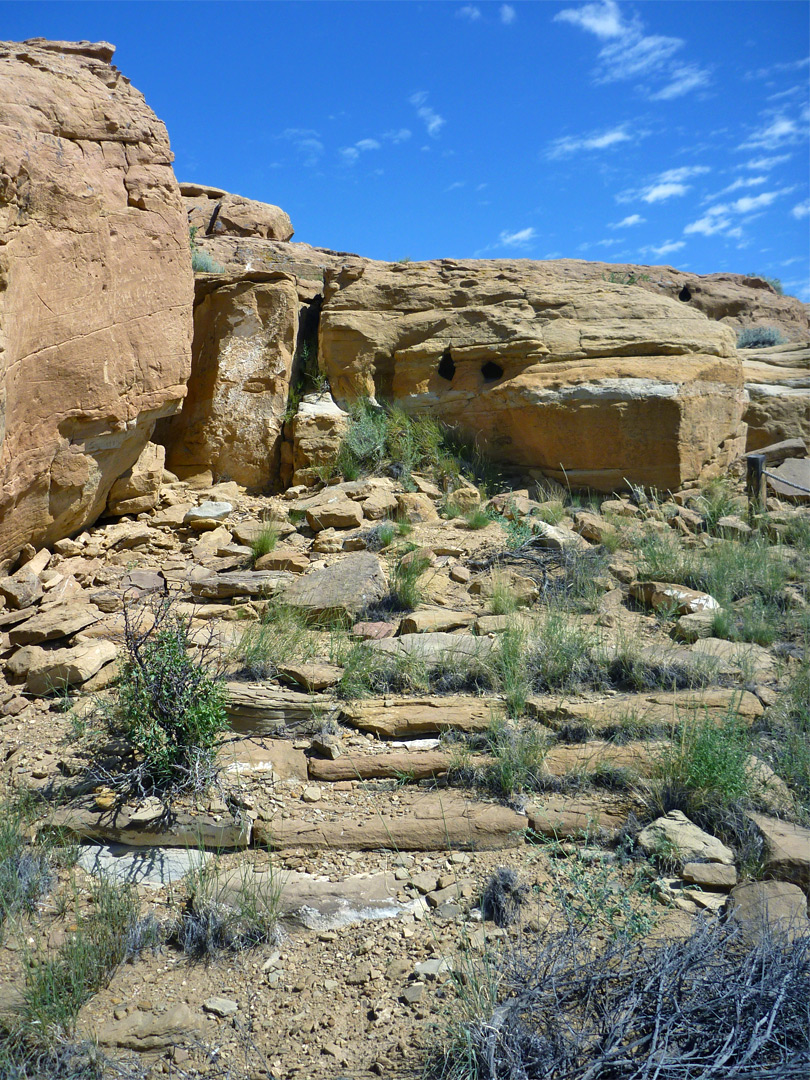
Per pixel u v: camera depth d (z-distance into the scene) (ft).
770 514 29.22
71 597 21.49
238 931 11.89
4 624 20.01
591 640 19.22
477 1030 9.60
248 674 17.93
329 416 31.99
